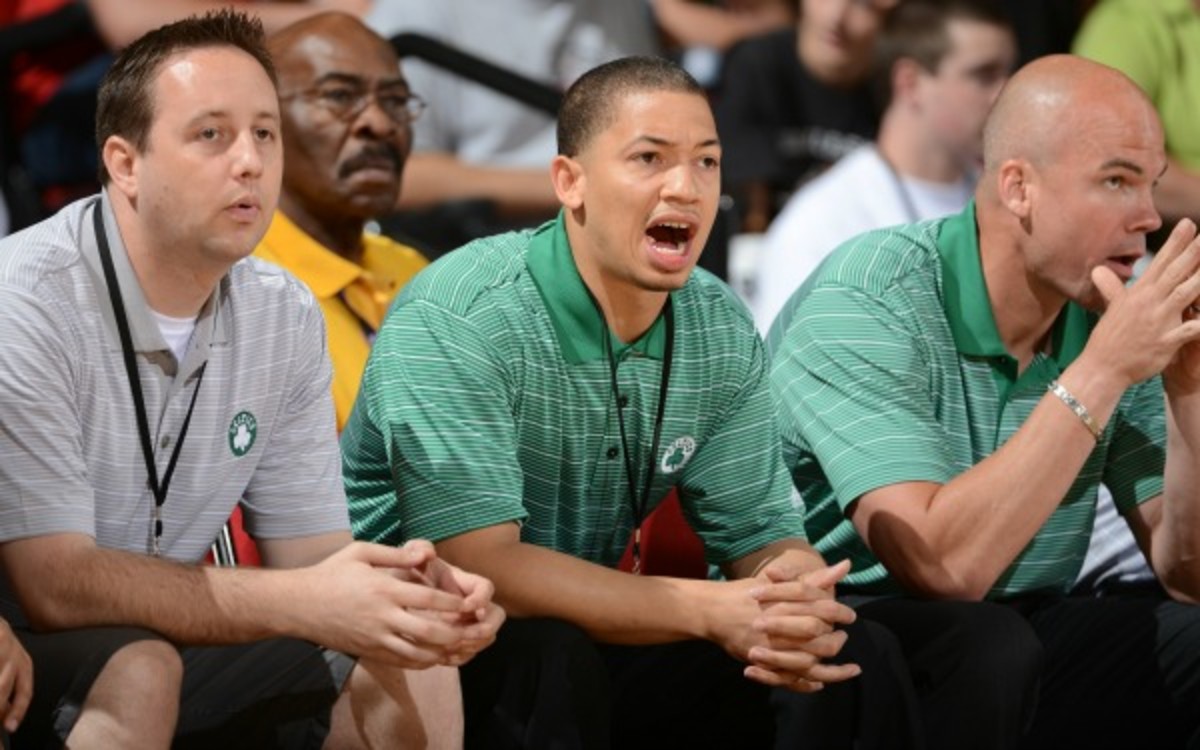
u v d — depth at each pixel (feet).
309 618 29.14
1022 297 35.58
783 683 31.68
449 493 31.68
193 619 29.04
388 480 34.12
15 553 29.19
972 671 32.58
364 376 33.32
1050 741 37.27
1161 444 36.88
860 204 51.08
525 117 54.49
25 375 29.14
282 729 30.35
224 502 31.83
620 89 31.63
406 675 30.27
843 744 32.53
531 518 33.45
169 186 29.37
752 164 58.13
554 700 30.76
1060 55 35.78
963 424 35.88
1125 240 34.76
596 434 33.12
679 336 33.27
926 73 50.85
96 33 51.08
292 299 32.17
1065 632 36.60
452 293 32.55
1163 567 36.70
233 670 30.50
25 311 29.32
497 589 31.53
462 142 54.44
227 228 29.53
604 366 32.76
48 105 50.62
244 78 29.60
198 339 30.71
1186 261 33.99
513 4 55.77
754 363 34.04
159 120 29.35
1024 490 33.68
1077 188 34.60
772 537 34.06
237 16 30.48
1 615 31.01
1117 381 33.99
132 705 27.86
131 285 30.07
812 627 31.22
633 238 31.58
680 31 65.77
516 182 52.85
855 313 35.47
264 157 29.81
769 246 51.62
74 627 29.07
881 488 34.19
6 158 49.85
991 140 35.53
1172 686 36.32
